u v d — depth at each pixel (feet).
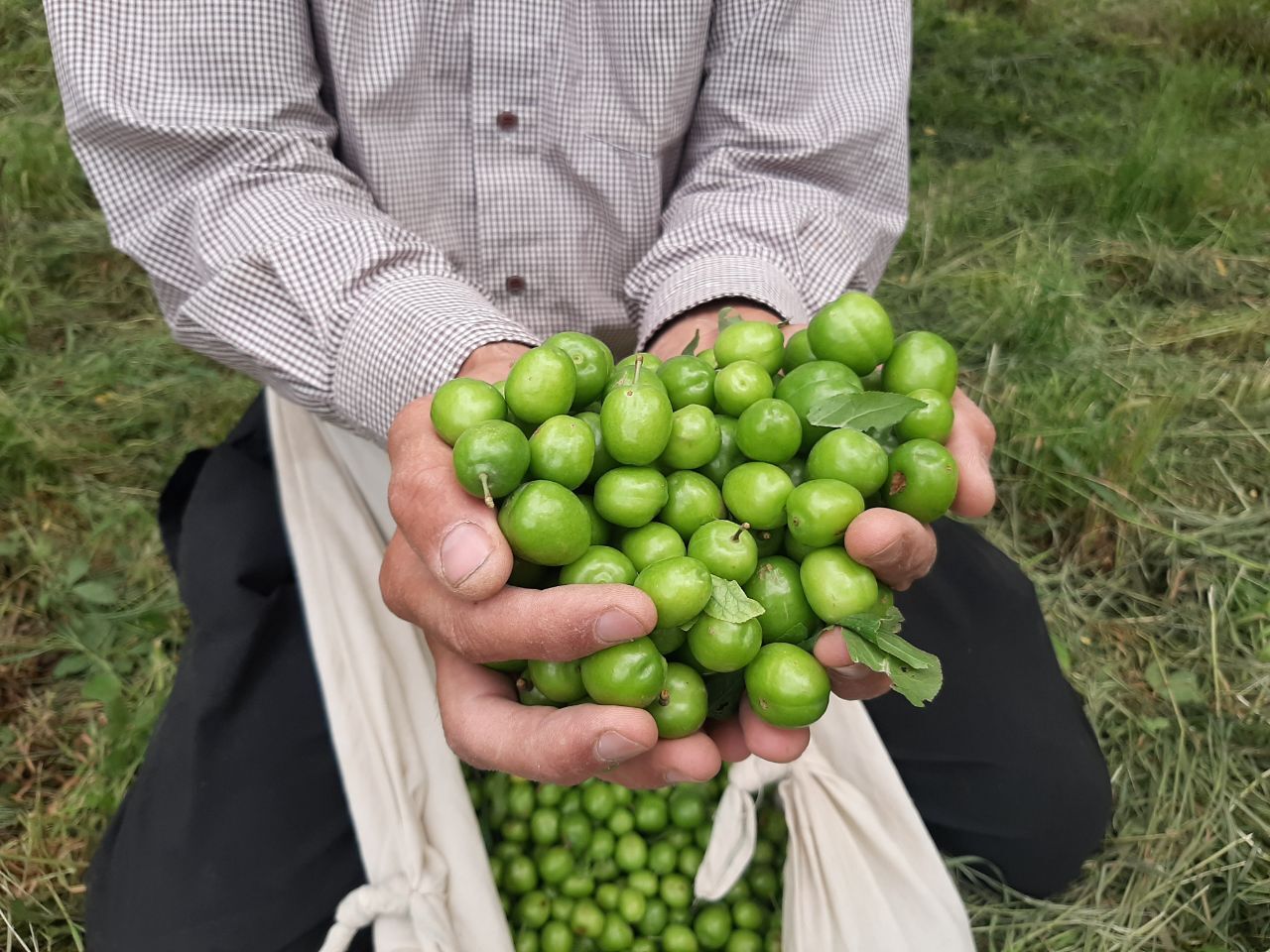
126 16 1.46
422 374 1.31
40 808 2.05
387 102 1.65
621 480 1.08
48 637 2.34
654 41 1.71
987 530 2.64
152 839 1.53
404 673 1.67
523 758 1.08
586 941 1.83
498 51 1.67
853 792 1.71
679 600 1.02
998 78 4.42
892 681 1.13
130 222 1.56
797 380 1.19
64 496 2.62
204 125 1.49
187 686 1.63
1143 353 3.10
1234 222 3.56
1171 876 1.95
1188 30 4.68
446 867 1.58
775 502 1.11
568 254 1.85
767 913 1.85
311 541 1.69
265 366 1.46
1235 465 2.75
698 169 1.87
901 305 3.32
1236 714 2.21
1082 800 1.78
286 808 1.55
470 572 1.00
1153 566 2.52
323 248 1.42
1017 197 3.73
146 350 3.06
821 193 1.79
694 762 1.10
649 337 1.63
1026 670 1.82
